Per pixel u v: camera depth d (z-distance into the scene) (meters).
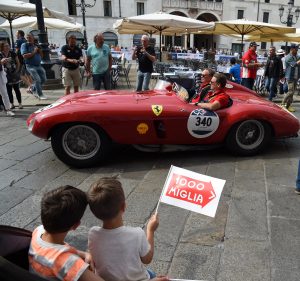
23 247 1.62
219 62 16.95
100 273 1.62
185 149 4.80
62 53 8.48
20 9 9.98
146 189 3.82
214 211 1.87
